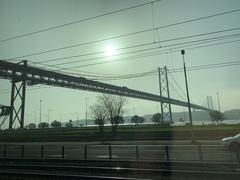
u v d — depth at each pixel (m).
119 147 26.27
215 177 12.39
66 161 18.64
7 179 13.51
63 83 60.16
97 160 17.66
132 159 17.84
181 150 19.97
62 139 43.09
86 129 57.47
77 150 25.66
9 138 46.97
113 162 16.95
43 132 52.47
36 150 27.27
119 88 72.62
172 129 42.69
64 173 14.53
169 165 15.58
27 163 19.20
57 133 48.50
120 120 60.44
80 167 15.18
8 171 15.61
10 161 20.64
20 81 54.41
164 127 50.41
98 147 27.72
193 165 15.06
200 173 12.70
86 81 64.06
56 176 13.07
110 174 13.85
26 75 53.81
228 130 35.72
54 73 57.62
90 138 41.22
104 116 56.78
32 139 45.06
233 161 14.89
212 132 35.03
